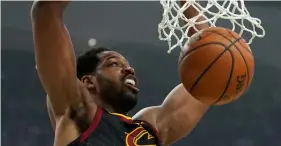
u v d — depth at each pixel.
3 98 5.54
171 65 5.70
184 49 1.91
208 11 2.05
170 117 2.37
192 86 1.86
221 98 1.86
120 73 2.13
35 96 5.60
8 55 5.64
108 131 1.97
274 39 5.50
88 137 1.93
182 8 2.08
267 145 5.46
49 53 1.86
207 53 1.84
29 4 5.62
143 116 2.31
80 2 5.70
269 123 5.49
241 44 1.90
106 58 2.17
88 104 2.02
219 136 5.46
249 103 5.52
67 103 1.95
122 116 2.08
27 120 5.50
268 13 5.45
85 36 5.68
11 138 5.39
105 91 2.12
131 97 2.13
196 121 2.42
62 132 1.95
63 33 1.89
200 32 1.93
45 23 1.83
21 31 5.64
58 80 1.88
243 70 1.84
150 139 2.08
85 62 2.19
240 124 5.48
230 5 2.06
